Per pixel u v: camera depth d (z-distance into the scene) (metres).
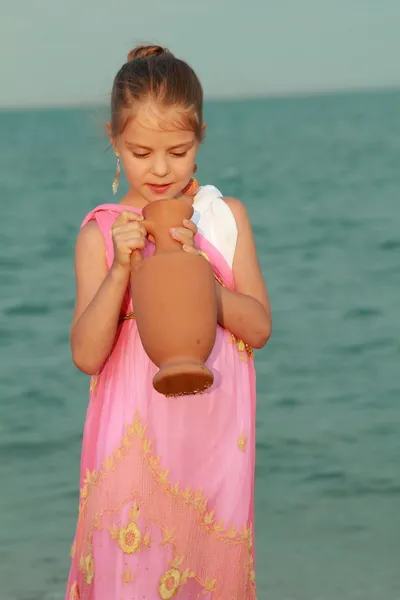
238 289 4.05
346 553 8.89
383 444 12.00
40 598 8.02
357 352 16.42
